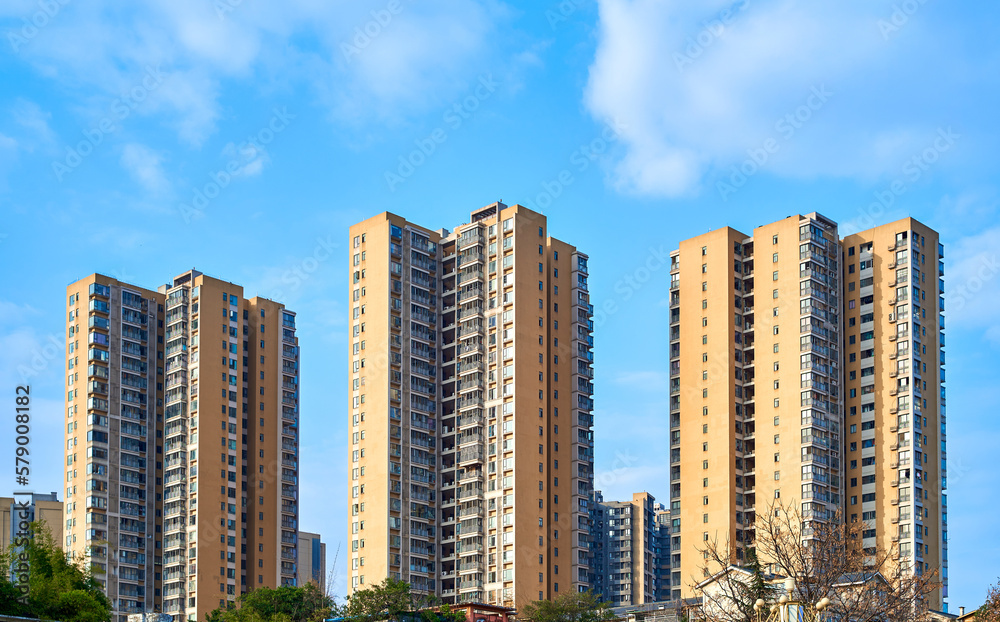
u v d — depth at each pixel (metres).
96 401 194.00
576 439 175.88
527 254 178.00
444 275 187.50
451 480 178.00
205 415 193.88
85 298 199.00
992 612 96.56
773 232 178.75
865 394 173.00
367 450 175.38
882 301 174.50
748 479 172.62
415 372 179.38
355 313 182.50
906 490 165.75
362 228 184.75
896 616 79.38
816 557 81.94
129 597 188.12
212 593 187.50
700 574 169.12
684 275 184.00
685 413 178.38
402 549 170.88
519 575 165.12
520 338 174.00
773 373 173.75
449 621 142.50
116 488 192.25
